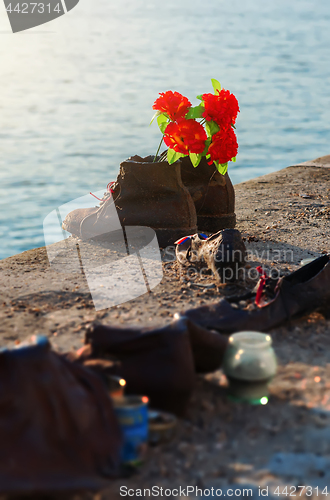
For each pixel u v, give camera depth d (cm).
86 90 3491
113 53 5691
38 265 469
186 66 4503
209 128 469
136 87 3538
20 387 199
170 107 460
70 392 211
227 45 6128
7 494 190
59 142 2059
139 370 245
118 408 222
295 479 216
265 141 1942
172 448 234
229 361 261
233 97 468
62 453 200
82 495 209
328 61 4672
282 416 252
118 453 213
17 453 193
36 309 368
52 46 6600
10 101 3100
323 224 574
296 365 295
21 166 1689
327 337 327
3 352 203
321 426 244
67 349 310
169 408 246
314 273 361
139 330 256
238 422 249
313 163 885
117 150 1922
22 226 1106
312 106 2723
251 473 220
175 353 244
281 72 4072
